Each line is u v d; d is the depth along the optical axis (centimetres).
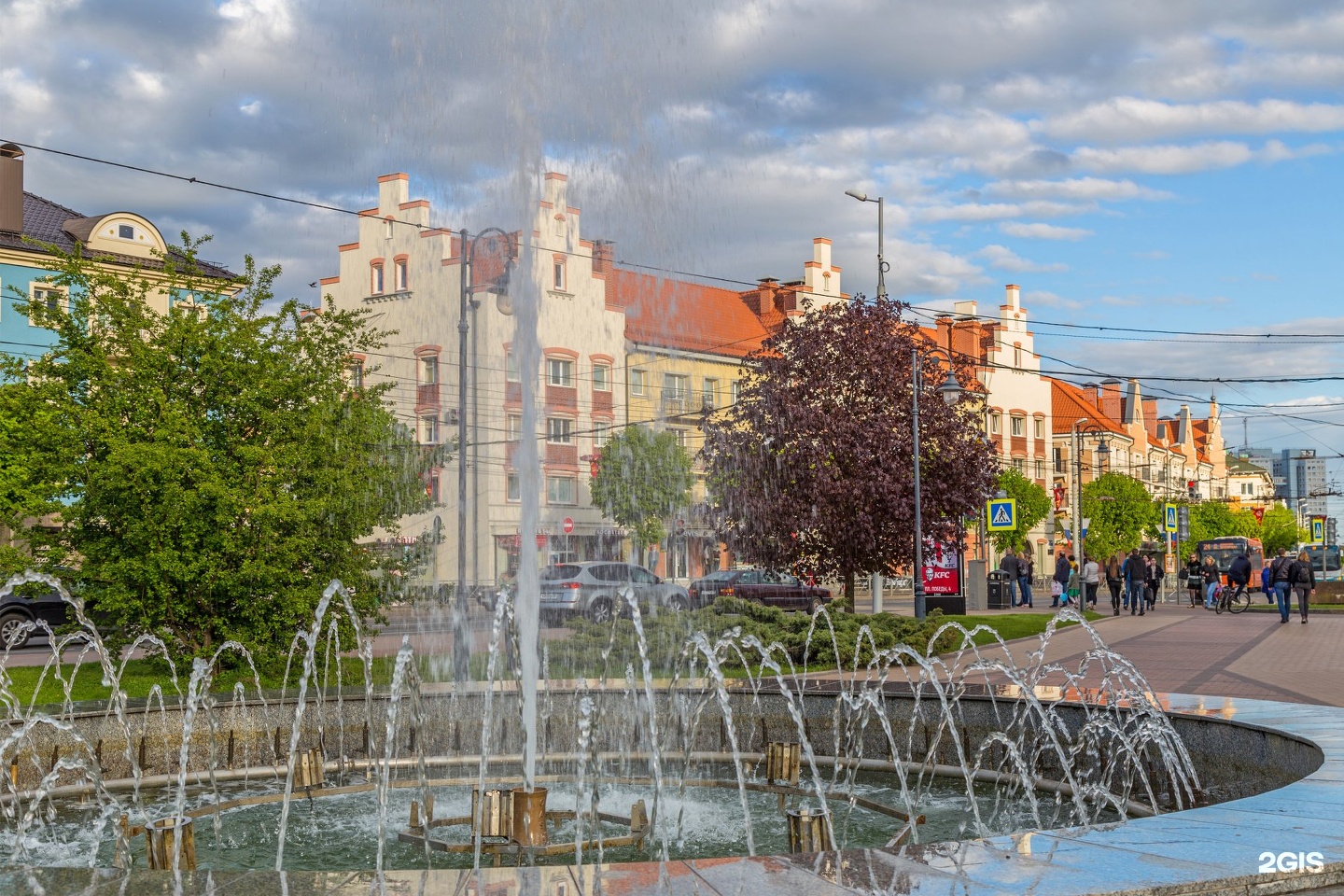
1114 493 7238
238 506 1458
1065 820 790
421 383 4566
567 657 1875
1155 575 3922
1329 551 7019
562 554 4416
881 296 2766
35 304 1534
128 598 1455
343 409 1598
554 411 4456
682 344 4991
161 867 545
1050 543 6894
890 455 2505
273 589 1486
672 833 733
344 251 4825
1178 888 367
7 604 2512
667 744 1084
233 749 999
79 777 911
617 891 370
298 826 764
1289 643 2180
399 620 2892
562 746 1088
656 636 1959
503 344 4356
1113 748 870
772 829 746
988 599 4069
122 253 3634
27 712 935
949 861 397
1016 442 7238
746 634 1755
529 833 657
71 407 1463
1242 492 15762
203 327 1530
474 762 1036
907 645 1822
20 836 738
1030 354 7462
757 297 5647
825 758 1021
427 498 1714
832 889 367
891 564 2609
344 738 1055
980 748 958
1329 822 452
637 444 4078
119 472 1405
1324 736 693
